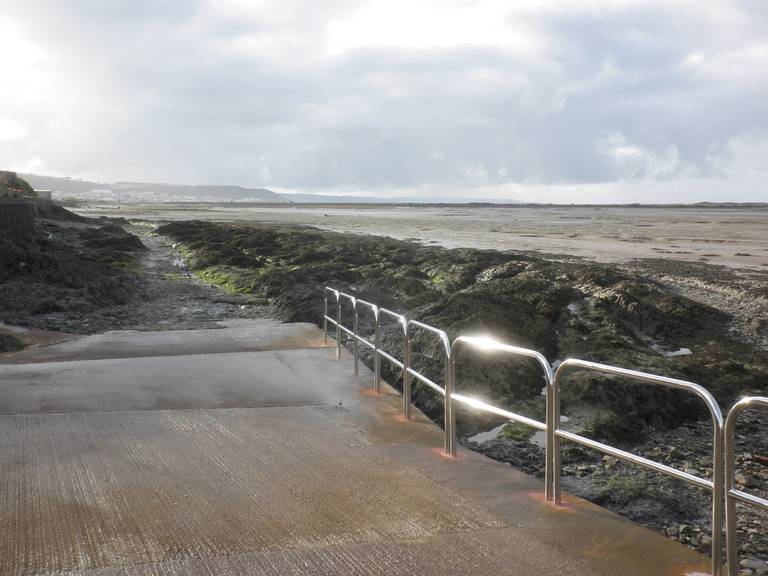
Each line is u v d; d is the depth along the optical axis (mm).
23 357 11664
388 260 30484
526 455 8734
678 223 96875
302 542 4848
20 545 4723
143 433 7484
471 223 92938
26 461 6508
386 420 8227
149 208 167750
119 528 5027
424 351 12906
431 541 4906
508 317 14570
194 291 23234
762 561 6062
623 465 8500
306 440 7371
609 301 18141
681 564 4594
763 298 22750
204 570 4398
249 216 113438
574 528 5168
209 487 5910
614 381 10727
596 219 115688
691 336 16609
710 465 8758
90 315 17234
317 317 16750
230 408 8609
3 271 19969
